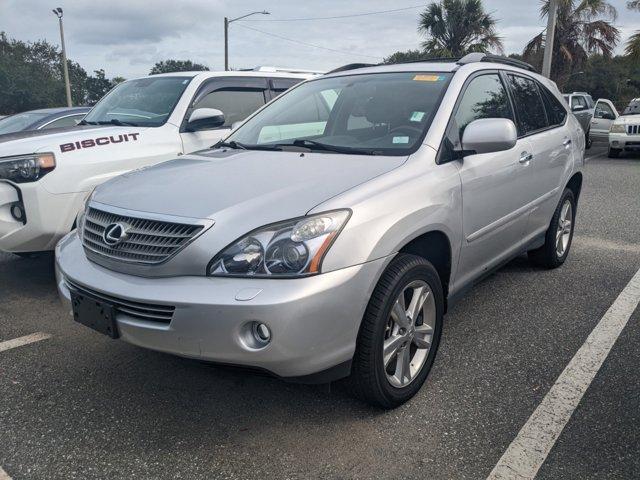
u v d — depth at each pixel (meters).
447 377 3.27
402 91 3.65
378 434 2.75
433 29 23.19
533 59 23.38
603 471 2.47
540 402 3.00
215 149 3.83
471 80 3.72
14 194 4.30
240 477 2.48
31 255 4.94
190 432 2.80
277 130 3.88
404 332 2.92
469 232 3.40
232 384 3.23
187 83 5.81
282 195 2.68
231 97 6.06
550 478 2.43
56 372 3.39
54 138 4.59
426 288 3.02
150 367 3.44
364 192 2.71
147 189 2.96
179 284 2.51
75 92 60.03
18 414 2.96
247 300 2.37
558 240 5.12
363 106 3.65
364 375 2.73
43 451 2.67
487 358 3.50
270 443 2.70
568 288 4.68
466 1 22.36
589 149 17.75
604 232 6.62
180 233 2.58
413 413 2.92
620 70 52.44
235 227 2.53
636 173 11.83
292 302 2.37
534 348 3.62
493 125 3.18
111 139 4.87
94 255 2.88
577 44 23.05
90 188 4.56
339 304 2.48
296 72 7.07
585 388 3.13
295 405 3.01
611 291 4.60
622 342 3.69
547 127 4.66
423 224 2.89
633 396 3.04
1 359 3.56
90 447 2.69
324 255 2.46
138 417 2.93
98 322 2.76
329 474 2.49
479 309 4.27
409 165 3.03
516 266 5.29
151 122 5.46
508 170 3.78
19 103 51.44
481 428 2.79
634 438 2.69
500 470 2.49
